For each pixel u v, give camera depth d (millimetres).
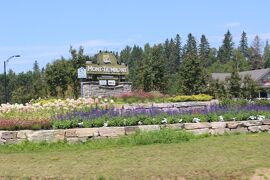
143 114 17922
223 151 12766
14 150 14641
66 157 12727
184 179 10133
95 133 15812
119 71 32094
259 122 18062
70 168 11133
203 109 19703
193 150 13047
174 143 14625
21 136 15391
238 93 51438
